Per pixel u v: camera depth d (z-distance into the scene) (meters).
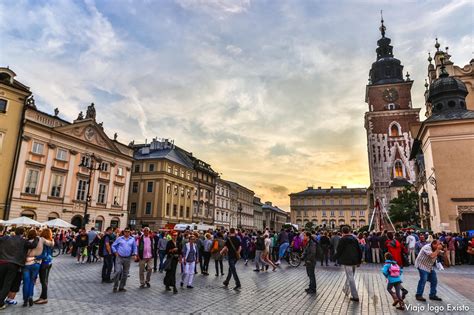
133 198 59.44
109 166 47.75
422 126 29.30
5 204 33.62
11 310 8.31
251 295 10.60
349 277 10.01
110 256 13.16
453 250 20.66
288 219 158.12
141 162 60.44
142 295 10.41
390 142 63.00
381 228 34.62
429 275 10.11
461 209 25.64
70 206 40.66
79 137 42.75
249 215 103.31
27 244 8.79
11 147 34.81
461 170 26.36
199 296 10.34
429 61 45.34
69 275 14.93
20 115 35.94
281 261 24.78
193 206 67.94
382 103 66.81
